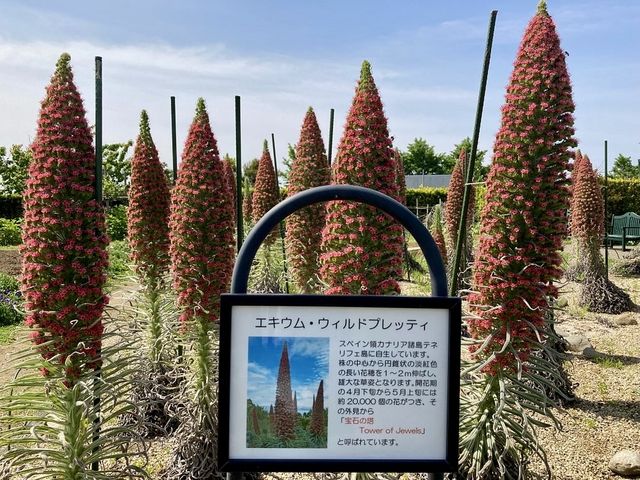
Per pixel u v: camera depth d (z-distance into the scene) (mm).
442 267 2809
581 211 11242
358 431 2621
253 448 2592
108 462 5230
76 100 3750
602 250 19922
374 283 3857
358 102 3941
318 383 2609
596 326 10336
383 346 2629
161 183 6227
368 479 3775
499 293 4215
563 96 4145
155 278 6219
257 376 2590
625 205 24875
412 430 2637
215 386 4887
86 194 3744
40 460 3789
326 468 2594
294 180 7520
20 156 26109
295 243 7113
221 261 4953
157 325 6098
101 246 3820
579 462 5328
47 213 3631
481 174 27812
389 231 3842
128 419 5922
